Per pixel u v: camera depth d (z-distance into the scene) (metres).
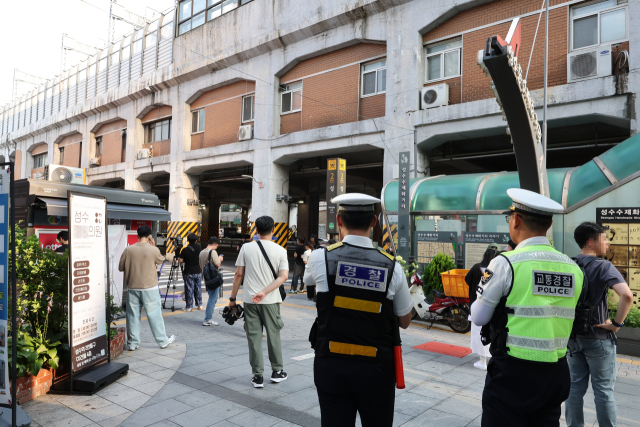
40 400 3.85
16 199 7.21
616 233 6.33
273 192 16.98
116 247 7.81
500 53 5.34
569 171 7.51
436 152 13.57
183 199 20.70
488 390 2.12
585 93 9.70
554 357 1.99
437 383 4.46
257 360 4.20
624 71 9.52
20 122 34.06
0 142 35.91
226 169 20.81
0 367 3.15
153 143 23.03
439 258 7.87
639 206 6.31
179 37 20.62
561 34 10.41
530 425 2.07
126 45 24.02
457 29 12.19
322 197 28.00
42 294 4.39
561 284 2.05
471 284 4.96
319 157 17.91
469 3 11.71
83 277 4.23
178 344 5.93
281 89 17.09
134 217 8.18
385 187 9.95
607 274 2.99
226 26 18.41
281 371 4.40
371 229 2.37
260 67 17.30
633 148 6.61
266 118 17.05
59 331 4.55
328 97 15.43
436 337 6.75
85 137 26.89
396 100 13.06
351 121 14.72
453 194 8.60
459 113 11.66
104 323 4.59
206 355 5.36
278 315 4.41
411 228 9.07
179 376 4.54
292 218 44.47
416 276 7.76
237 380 4.43
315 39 15.38
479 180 8.44
